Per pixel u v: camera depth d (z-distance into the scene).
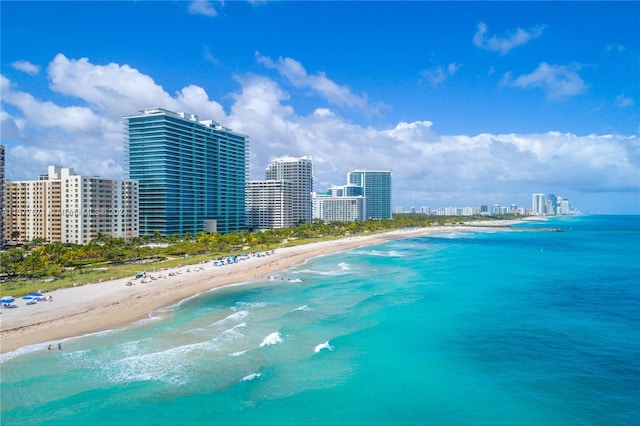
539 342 55.03
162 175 184.50
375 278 104.56
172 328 60.44
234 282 98.06
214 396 40.41
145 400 39.47
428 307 73.69
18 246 148.75
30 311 66.19
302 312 70.12
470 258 147.88
